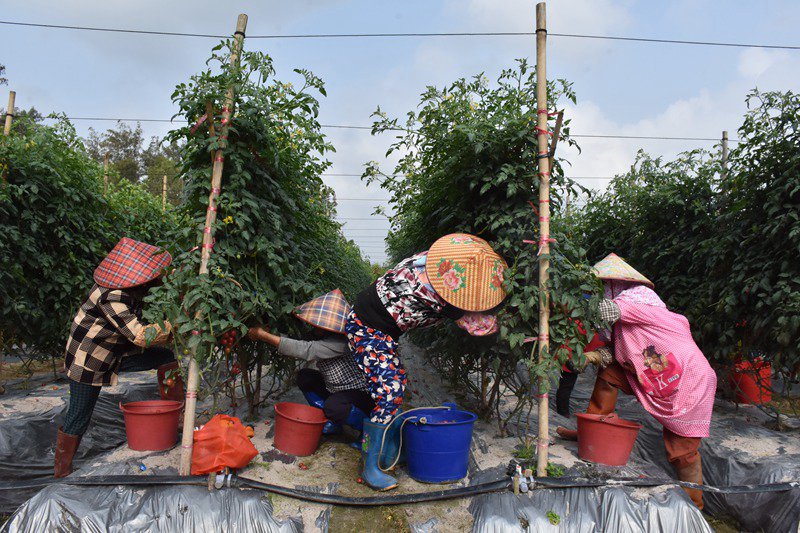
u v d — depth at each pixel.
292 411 3.55
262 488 2.78
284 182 3.86
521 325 3.21
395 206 4.71
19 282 4.61
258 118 3.17
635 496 2.80
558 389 4.70
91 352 3.25
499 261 3.09
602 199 7.10
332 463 3.27
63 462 3.27
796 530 2.98
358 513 2.72
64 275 5.03
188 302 2.80
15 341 4.95
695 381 3.24
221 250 3.05
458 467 3.06
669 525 2.69
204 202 2.97
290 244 3.66
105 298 3.19
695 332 4.85
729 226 4.84
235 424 2.96
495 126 3.37
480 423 4.05
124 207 6.92
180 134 3.21
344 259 5.73
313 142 4.06
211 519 2.59
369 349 3.00
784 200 4.14
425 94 3.83
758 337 4.34
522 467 3.13
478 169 3.47
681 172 5.77
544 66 3.08
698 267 5.35
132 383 4.89
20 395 4.65
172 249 3.18
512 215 3.36
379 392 2.99
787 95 4.22
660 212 5.90
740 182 4.64
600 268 3.74
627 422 3.28
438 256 2.98
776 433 4.14
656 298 3.53
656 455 4.18
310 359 3.31
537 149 3.29
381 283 3.06
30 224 4.75
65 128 5.39
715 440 3.97
